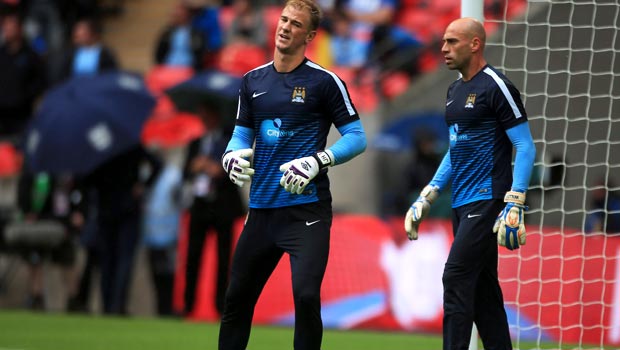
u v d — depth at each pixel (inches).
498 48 1596.9
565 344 1253.7
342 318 1493.6
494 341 812.0
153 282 1626.5
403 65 2022.6
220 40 2142.0
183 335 1333.7
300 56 758.5
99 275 1673.2
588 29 1338.6
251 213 767.1
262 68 772.0
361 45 2059.5
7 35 2037.4
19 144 1936.5
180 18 2123.5
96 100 1588.3
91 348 1187.9
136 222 1567.4
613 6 1311.5
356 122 757.3
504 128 774.5
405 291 1460.4
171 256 1620.3
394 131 1829.5
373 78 2020.2
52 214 1665.8
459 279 775.7
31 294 1690.5
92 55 1924.2
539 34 1413.6
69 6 2294.5
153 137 1987.0
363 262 1499.8
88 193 1660.9
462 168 794.2
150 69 2308.1
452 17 2092.8
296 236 743.1
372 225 1508.4
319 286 729.0
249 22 2144.4
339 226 1525.6
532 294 1283.2
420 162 1699.1
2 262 1866.4
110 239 1571.1
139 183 1569.9
